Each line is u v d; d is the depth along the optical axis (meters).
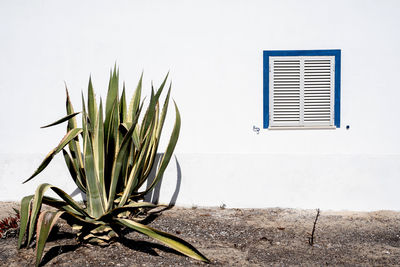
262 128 6.41
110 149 5.05
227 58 6.35
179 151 6.41
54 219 4.17
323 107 6.44
